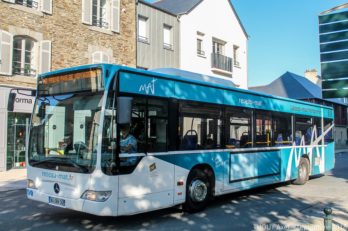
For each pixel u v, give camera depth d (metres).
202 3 27.84
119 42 21.62
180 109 8.50
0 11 16.81
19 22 17.42
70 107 7.40
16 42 17.64
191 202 8.75
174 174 8.21
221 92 9.79
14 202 10.17
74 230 7.29
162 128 8.01
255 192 12.02
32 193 7.76
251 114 10.91
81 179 6.88
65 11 19.16
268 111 11.71
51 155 7.54
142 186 7.40
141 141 7.50
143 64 23.33
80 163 6.95
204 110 9.19
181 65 25.95
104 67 6.99
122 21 21.86
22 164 18.12
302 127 13.76
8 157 17.56
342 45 14.60
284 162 12.47
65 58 19.11
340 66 14.59
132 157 7.23
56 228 7.43
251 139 10.82
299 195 11.46
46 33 18.39
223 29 29.91
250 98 10.90
